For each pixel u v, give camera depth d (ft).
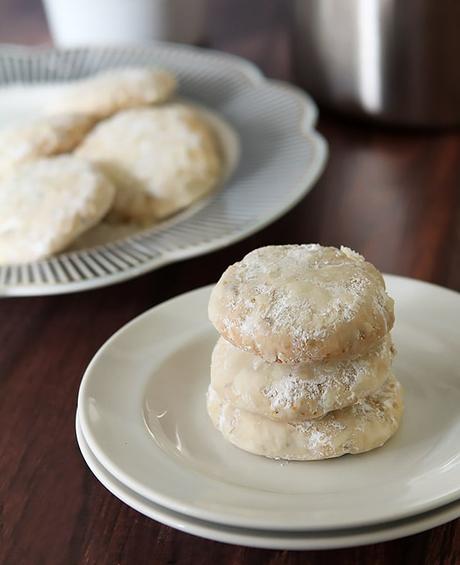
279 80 2.31
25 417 1.29
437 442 1.14
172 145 1.80
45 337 1.44
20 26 2.86
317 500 1.03
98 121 1.99
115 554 1.08
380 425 1.13
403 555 1.06
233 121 1.97
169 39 2.48
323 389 1.10
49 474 1.19
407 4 1.86
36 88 2.20
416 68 1.92
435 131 2.00
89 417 1.13
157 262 1.48
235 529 1.00
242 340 1.07
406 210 1.72
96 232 1.70
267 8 2.79
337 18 1.94
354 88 1.99
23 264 1.54
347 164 1.91
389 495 1.02
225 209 1.62
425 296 1.32
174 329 1.29
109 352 1.24
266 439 1.12
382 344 1.13
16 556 1.09
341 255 1.14
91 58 2.31
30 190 1.66
